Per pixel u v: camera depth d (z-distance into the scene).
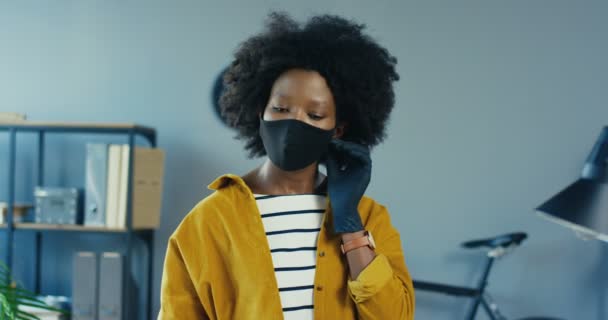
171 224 3.31
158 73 3.34
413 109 3.18
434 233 3.17
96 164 3.02
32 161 3.40
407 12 3.20
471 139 3.16
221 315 1.03
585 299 3.11
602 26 3.10
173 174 3.32
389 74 1.20
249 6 3.29
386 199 3.19
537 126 3.13
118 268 2.97
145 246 3.34
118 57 3.36
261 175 1.11
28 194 3.40
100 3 3.37
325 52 1.06
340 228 1.00
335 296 1.02
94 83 3.37
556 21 3.13
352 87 1.09
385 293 0.98
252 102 1.13
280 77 1.06
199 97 3.31
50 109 3.39
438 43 3.18
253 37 1.17
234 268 1.03
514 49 3.14
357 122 1.15
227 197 1.06
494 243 2.89
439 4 3.18
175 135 3.32
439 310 3.20
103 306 2.96
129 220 2.96
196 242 1.06
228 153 3.29
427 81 3.18
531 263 3.14
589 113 3.11
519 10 3.14
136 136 3.39
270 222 1.05
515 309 3.14
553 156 3.12
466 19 3.17
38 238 3.36
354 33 1.15
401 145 3.19
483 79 3.16
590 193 0.92
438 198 3.17
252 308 1.00
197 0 3.32
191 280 1.07
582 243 3.11
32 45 3.41
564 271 3.12
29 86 3.40
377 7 3.21
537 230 3.13
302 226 1.05
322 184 1.12
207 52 3.31
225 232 1.04
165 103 3.33
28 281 3.38
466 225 3.15
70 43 3.39
